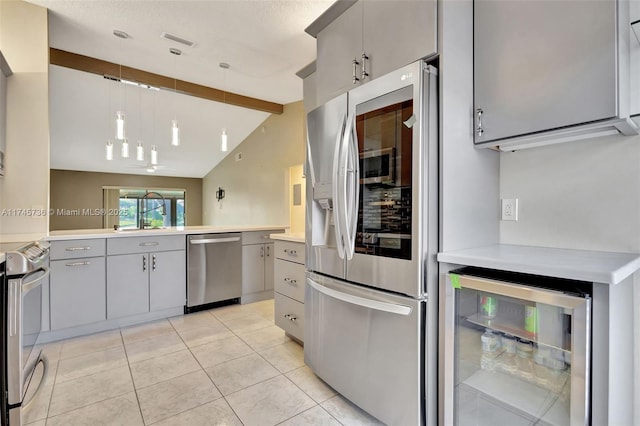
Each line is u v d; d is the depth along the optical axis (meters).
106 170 8.09
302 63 3.69
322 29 2.06
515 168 1.72
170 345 2.62
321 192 1.90
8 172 2.59
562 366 1.10
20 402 1.57
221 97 4.59
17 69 2.62
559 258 1.24
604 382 0.99
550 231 1.60
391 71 1.60
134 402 1.83
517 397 1.25
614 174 1.41
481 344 1.38
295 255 2.59
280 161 5.40
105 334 2.86
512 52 1.43
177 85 4.20
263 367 2.24
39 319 2.33
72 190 7.91
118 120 3.48
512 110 1.43
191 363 2.31
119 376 2.12
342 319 1.80
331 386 1.89
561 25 1.28
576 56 1.24
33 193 2.67
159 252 3.24
